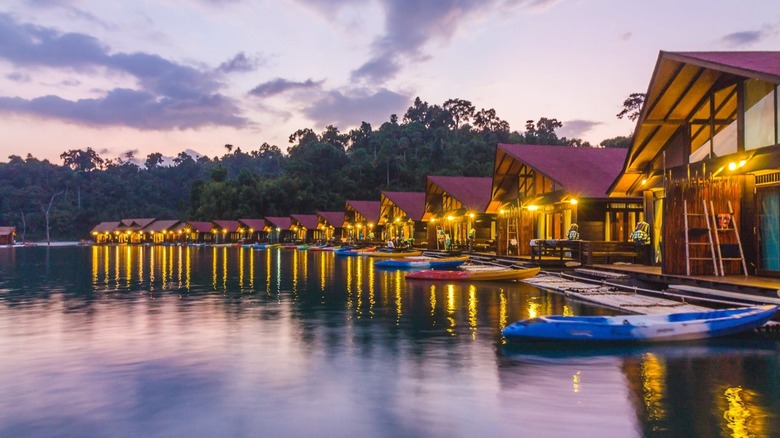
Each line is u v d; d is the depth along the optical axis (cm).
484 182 4928
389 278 2750
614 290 1859
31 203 15488
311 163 12056
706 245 1622
